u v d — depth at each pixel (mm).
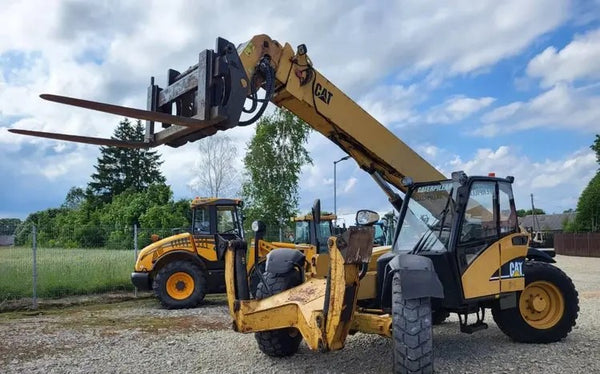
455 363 5773
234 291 5617
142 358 6305
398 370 4488
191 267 11195
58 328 8516
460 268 5695
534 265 6848
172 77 5285
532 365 5660
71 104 3725
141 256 11406
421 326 4492
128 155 66000
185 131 4973
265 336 6023
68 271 13156
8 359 6344
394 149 6801
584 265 24688
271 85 5613
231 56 4809
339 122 6379
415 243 6023
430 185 6176
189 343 7137
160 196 39594
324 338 4699
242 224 12055
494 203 6289
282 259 6277
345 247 4621
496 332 7543
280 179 25484
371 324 5027
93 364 6051
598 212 42781
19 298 11984
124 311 10695
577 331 7504
